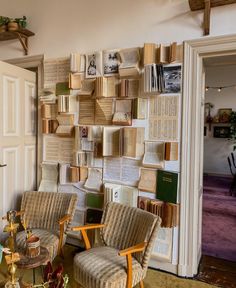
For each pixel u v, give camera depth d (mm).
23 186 2752
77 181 2586
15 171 2643
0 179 2465
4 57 2986
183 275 2211
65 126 2633
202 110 2312
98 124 2486
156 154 2250
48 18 2727
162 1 2221
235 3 1967
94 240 2535
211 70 6578
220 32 2020
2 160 2477
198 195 2248
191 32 2115
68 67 2613
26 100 2762
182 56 2139
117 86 2377
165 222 2186
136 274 1699
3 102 2459
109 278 1584
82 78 2541
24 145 2750
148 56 2189
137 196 2346
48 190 2754
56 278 1156
